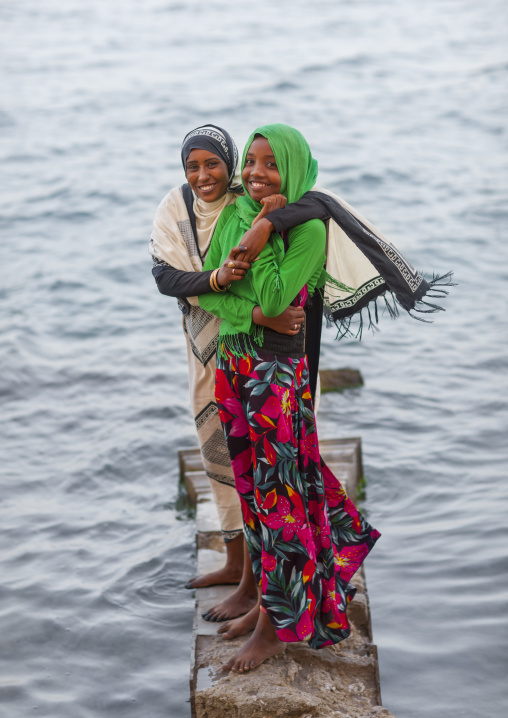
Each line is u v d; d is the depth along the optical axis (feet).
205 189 10.44
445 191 43.16
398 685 11.39
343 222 9.77
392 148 52.29
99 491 18.01
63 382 23.54
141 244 36.27
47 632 13.06
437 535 15.24
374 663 10.64
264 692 9.79
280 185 9.53
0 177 48.26
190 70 78.89
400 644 12.22
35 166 50.44
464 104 63.72
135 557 15.26
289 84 71.56
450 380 22.62
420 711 10.87
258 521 10.27
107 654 12.62
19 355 24.85
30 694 11.71
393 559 14.52
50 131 58.80
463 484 17.30
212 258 10.44
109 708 11.47
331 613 10.21
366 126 58.39
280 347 9.74
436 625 12.62
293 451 9.83
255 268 9.31
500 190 42.80
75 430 20.81
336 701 10.00
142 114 62.75
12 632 13.03
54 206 42.39
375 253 9.96
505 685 11.30
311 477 10.14
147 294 30.58
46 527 16.39
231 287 9.84
